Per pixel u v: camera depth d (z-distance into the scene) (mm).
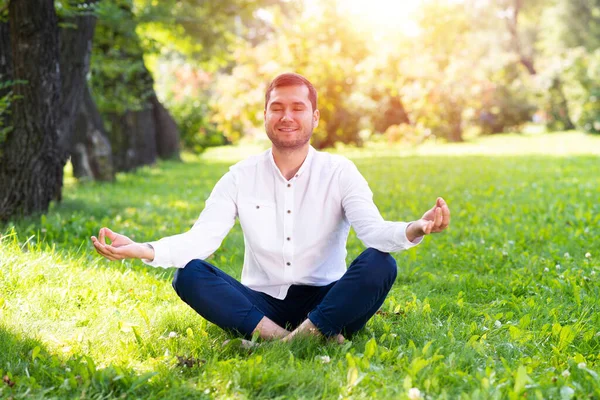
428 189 10148
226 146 30625
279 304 3229
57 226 6008
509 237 5961
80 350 2922
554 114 31109
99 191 10688
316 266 3168
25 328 3158
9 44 6867
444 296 4141
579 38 37312
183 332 3270
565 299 4000
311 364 2717
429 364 2666
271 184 3150
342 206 3143
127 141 15055
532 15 44344
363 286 2893
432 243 5820
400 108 25516
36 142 6539
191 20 16297
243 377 2551
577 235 5820
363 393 2418
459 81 27219
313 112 3109
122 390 2486
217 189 3211
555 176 11820
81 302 3725
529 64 41812
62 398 2418
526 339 3154
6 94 6742
